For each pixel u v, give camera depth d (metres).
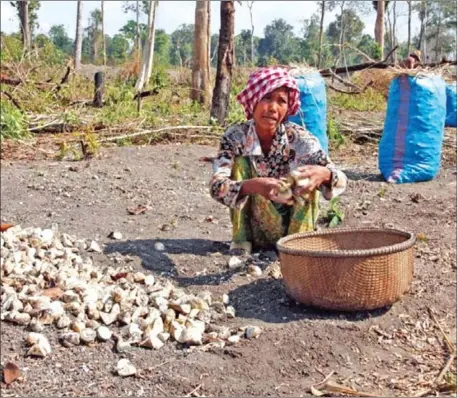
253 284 2.93
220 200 2.98
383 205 4.09
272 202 3.17
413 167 4.76
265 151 3.10
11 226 3.61
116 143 6.26
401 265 2.57
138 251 3.31
